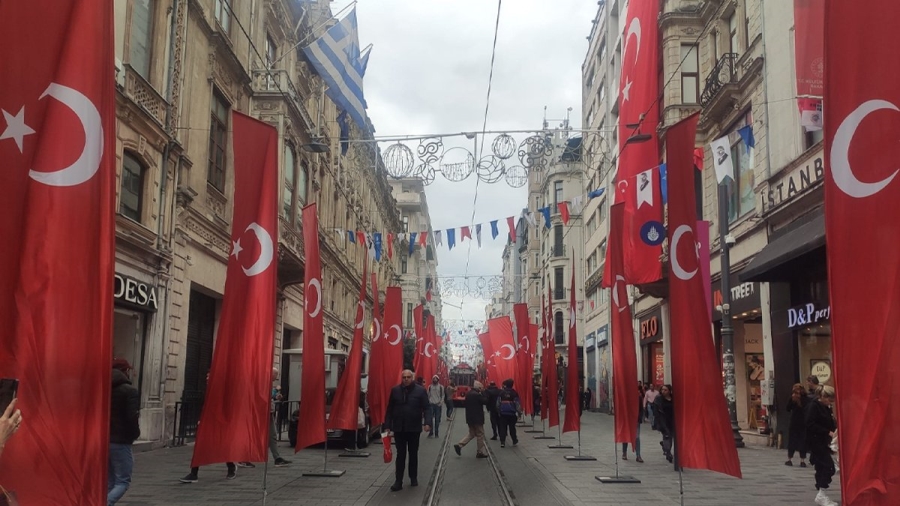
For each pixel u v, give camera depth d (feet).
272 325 25.75
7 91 13.41
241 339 25.34
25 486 12.89
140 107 48.88
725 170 48.88
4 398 10.82
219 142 68.59
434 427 71.20
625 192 62.80
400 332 54.60
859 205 15.11
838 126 15.48
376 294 50.47
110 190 14.23
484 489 35.14
